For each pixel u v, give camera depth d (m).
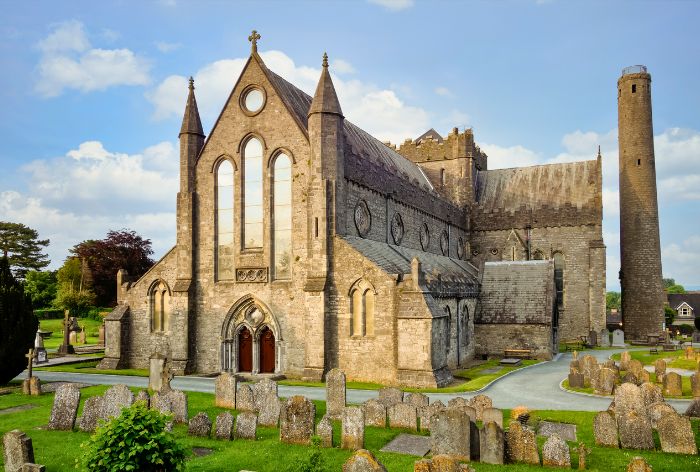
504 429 22.64
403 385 38.34
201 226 46.69
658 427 22.16
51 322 98.75
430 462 17.17
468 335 54.72
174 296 45.81
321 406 30.55
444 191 80.69
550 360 53.94
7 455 18.62
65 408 25.53
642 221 79.81
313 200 41.97
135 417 16.16
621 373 42.09
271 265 43.81
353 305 40.81
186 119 47.47
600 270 72.44
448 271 56.06
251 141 45.72
